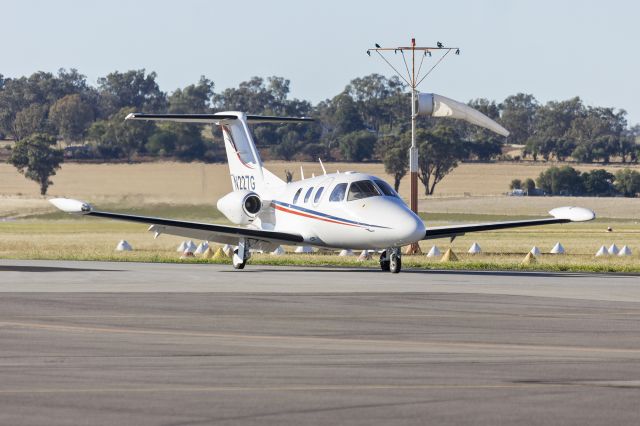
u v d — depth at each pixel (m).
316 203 101.88
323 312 61.91
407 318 58.81
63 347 46.31
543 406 33.41
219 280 87.75
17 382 37.41
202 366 41.12
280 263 118.12
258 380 37.94
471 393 35.50
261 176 114.44
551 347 47.09
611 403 33.88
